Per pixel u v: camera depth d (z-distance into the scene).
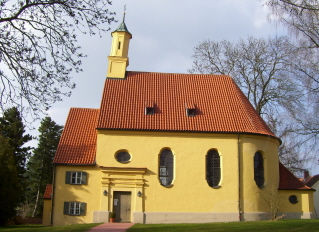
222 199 31.17
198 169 31.55
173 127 32.09
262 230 22.30
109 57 37.38
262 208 31.86
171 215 30.64
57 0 15.30
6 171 34.00
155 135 32.03
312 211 33.00
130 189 31.03
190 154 31.80
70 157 31.56
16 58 15.17
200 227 24.27
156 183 31.16
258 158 33.06
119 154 31.80
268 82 40.97
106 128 31.61
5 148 35.84
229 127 32.53
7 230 24.50
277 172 33.91
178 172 31.42
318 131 25.69
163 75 37.88
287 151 29.42
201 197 31.09
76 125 34.56
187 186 31.22
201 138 32.16
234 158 31.91
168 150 32.16
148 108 33.47
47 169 64.50
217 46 44.47
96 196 30.84
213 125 32.62
